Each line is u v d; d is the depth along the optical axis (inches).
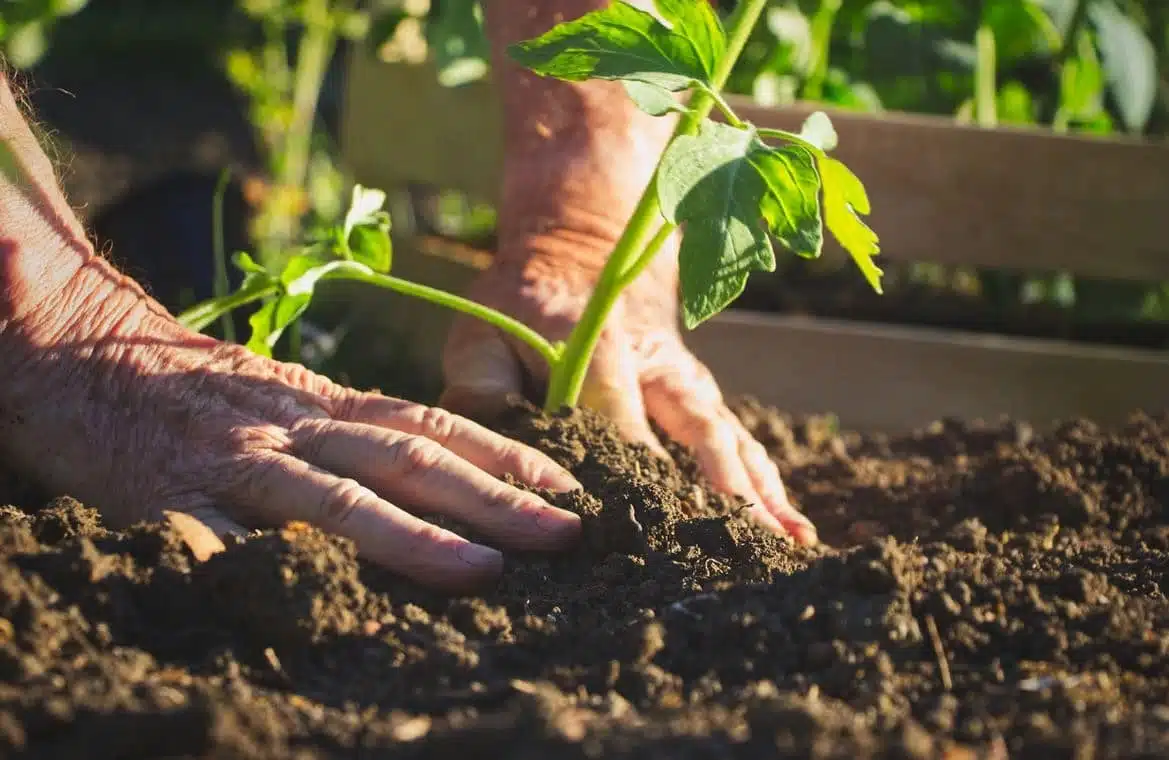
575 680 33.2
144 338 37.9
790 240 36.6
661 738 30.7
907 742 30.7
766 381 52.4
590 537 37.1
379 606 34.5
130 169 93.7
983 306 60.4
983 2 58.7
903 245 52.6
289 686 33.1
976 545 40.1
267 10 79.4
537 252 43.5
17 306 37.3
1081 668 34.0
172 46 124.7
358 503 35.8
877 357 51.9
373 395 38.5
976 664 34.0
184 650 33.8
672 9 36.9
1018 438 47.7
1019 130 51.7
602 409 41.1
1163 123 66.4
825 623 34.2
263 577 33.9
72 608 33.5
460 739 30.8
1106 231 51.8
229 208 60.5
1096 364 51.3
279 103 78.6
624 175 44.2
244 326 51.9
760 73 57.6
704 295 35.7
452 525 36.8
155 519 36.7
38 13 71.2
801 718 31.0
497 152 55.9
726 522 37.6
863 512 43.6
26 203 37.5
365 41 60.9
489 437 38.0
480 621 34.5
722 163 36.1
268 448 36.8
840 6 62.8
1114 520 42.1
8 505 37.0
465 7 53.6
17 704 31.3
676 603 35.0
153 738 31.0
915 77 59.0
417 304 55.1
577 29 37.1
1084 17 57.6
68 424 37.3
